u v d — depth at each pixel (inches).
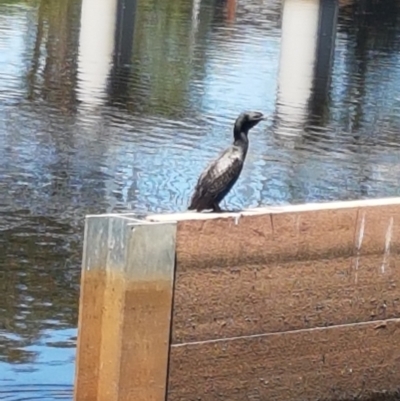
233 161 432.1
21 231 637.3
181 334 418.3
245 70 1259.8
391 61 1451.8
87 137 877.8
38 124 906.7
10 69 1135.0
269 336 438.3
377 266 457.4
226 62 1301.7
